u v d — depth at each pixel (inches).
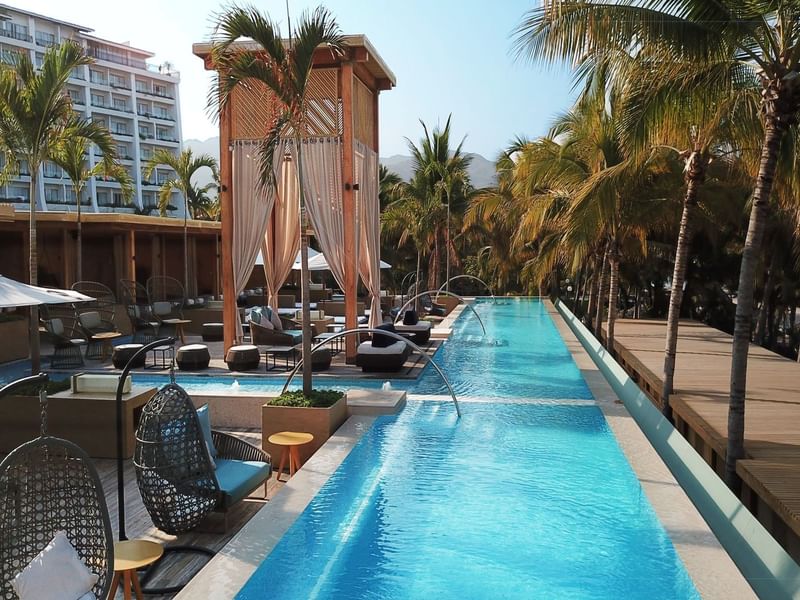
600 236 686.5
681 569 184.9
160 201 882.8
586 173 623.2
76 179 672.4
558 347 617.3
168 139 2938.0
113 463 292.7
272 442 276.5
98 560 149.6
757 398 436.5
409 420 332.8
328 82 482.9
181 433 205.9
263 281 1138.0
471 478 256.5
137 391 309.7
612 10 286.8
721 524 224.8
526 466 268.5
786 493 260.4
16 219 664.4
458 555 197.0
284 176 597.6
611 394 396.5
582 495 239.0
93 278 826.2
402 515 223.9
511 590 178.1
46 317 533.3
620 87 376.8
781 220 830.5
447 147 1167.0
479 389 417.4
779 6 280.5
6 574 142.3
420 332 589.3
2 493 141.9
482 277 1454.2
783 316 1155.3
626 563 190.7
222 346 609.0
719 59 310.2
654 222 647.1
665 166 580.1
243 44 463.5
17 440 298.7
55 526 149.6
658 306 1130.7
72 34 2679.6
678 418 443.5
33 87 418.6
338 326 636.7
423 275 1501.0
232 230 510.0
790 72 288.0
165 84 2977.4
